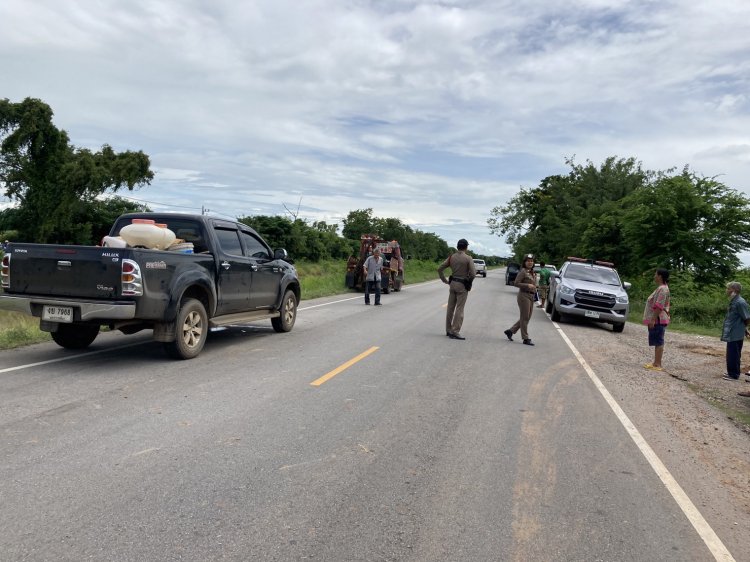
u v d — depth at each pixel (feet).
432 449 16.71
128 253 23.58
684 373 33.35
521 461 16.22
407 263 183.42
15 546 10.32
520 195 193.26
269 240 152.87
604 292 53.01
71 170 113.50
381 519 12.19
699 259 77.71
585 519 12.85
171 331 25.82
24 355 26.58
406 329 42.37
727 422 22.70
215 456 15.08
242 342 33.17
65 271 24.38
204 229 29.45
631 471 16.06
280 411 19.49
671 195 79.36
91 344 29.99
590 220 110.11
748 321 31.94
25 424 16.76
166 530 11.16
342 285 87.71
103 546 10.48
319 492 13.32
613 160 132.26
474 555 11.00
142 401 19.74
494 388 24.98
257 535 11.19
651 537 12.24
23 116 109.09
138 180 122.31
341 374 25.68
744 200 77.51
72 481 13.10
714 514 13.73
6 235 104.88
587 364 33.01
